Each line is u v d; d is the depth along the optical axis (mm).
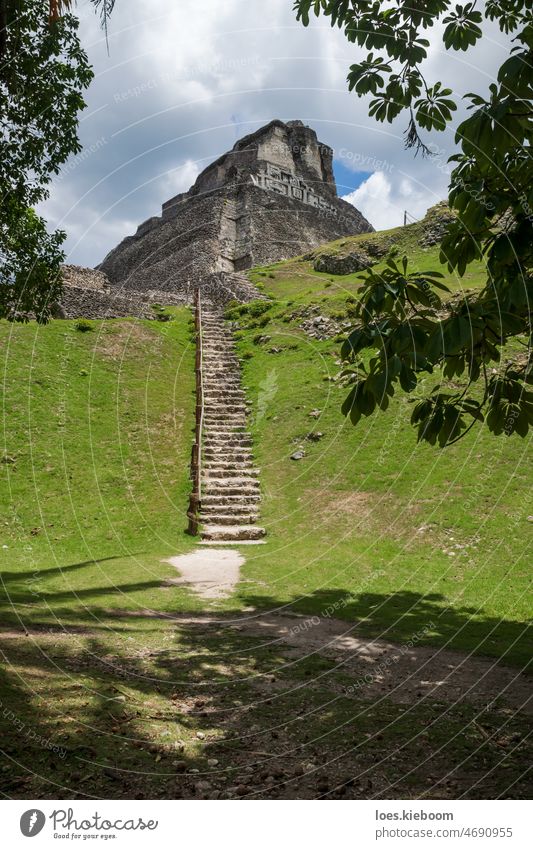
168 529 14609
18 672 5379
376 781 4078
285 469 17109
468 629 8258
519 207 4938
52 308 12445
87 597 9273
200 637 7566
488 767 4305
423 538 12938
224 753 4426
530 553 11594
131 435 18703
